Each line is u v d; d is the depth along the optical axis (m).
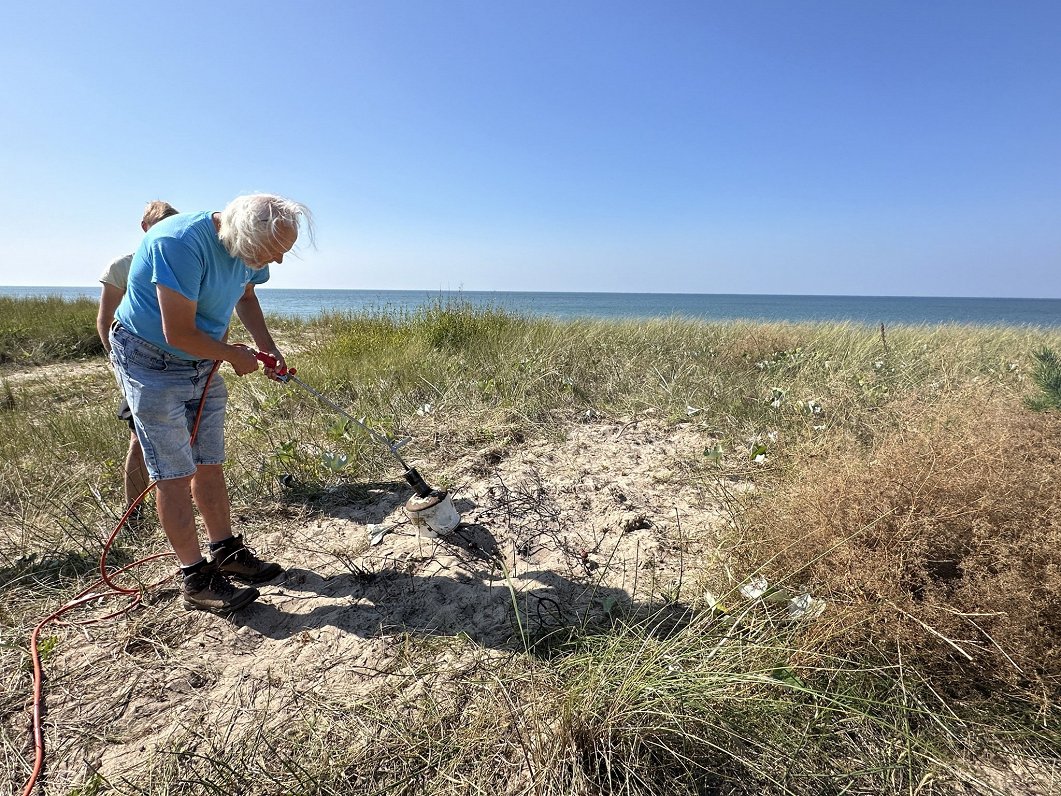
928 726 1.63
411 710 1.75
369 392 5.03
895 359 5.77
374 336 7.51
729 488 3.10
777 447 3.49
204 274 2.10
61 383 6.37
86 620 2.22
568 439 3.98
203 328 2.25
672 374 5.41
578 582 2.35
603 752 1.53
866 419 3.69
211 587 2.24
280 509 3.06
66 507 3.02
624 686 1.65
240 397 5.12
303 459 3.51
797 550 2.07
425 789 1.51
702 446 3.71
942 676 1.72
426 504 2.59
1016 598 1.68
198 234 2.04
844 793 1.46
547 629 2.07
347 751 1.62
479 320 8.05
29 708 1.81
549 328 7.88
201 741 1.68
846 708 1.62
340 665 1.96
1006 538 1.87
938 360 5.57
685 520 2.79
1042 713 1.59
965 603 1.76
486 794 1.49
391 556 2.59
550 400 4.71
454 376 5.39
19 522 2.93
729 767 1.54
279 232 2.02
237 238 2.01
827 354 6.05
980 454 2.13
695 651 1.78
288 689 1.86
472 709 1.74
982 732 1.60
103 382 6.38
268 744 1.65
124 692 1.87
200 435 2.31
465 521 2.86
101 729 1.74
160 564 2.58
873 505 2.04
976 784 1.48
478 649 2.00
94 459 3.70
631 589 2.28
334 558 2.62
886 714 1.66
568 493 3.13
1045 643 1.65
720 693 1.65
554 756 1.54
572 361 5.83
